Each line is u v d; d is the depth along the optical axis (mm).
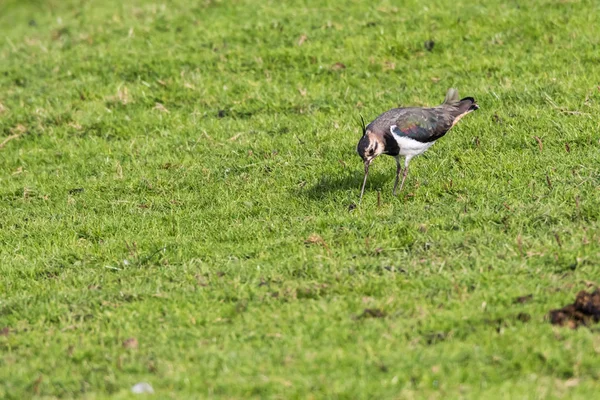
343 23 21906
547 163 14828
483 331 10266
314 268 12336
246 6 23672
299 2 23438
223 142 17641
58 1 27781
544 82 17672
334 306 11242
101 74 21234
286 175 16000
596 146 15148
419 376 9547
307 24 22031
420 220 13578
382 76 19359
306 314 11117
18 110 19906
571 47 19031
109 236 14680
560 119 16094
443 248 12562
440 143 16109
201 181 16297
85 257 13852
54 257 13922
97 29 23906
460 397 9047
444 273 11805
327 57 20344
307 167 16156
